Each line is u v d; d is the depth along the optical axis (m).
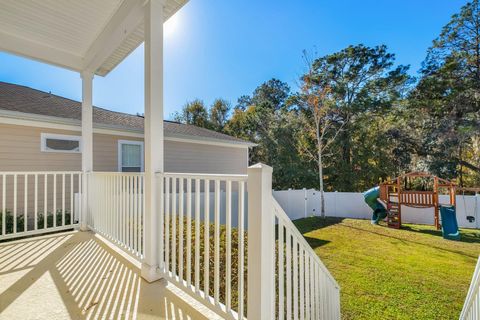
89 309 1.88
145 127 2.44
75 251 3.13
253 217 1.41
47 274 2.48
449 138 12.66
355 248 5.29
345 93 14.91
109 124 7.10
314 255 1.78
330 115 14.45
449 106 12.95
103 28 3.21
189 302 2.00
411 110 13.90
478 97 12.27
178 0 2.55
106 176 3.48
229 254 1.67
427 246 5.48
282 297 1.48
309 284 1.73
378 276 3.80
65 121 6.14
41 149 5.98
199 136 9.56
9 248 3.22
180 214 2.10
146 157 2.42
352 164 14.86
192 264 2.78
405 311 2.81
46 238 3.66
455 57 12.88
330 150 14.50
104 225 3.51
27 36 3.40
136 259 2.63
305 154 14.07
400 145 14.12
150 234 2.35
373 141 14.36
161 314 1.83
